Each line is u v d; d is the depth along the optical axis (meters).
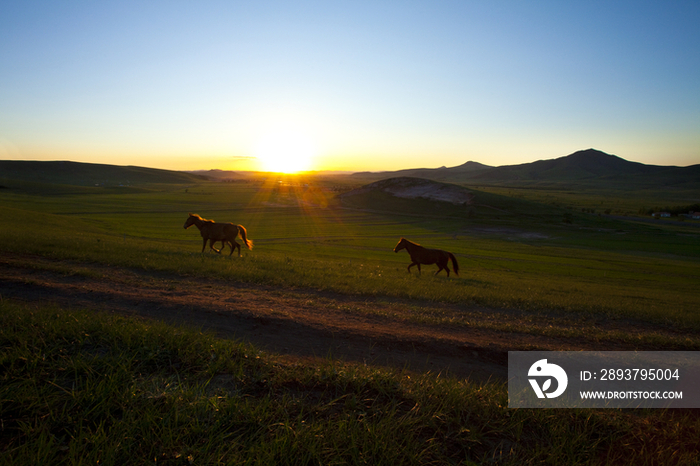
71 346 4.64
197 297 9.62
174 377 4.25
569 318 12.09
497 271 40.41
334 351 6.64
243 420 3.55
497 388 5.05
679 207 159.25
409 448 3.38
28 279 9.52
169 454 3.09
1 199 125.62
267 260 19.06
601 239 91.75
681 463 3.49
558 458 3.48
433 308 11.47
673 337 10.12
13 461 2.82
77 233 32.88
